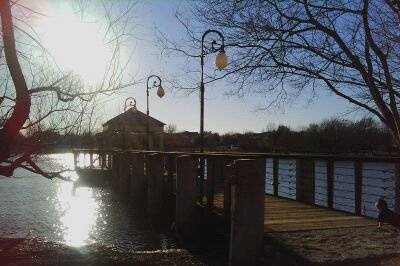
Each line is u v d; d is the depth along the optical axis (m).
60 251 8.71
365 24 5.62
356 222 9.27
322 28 5.89
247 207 7.57
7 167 6.72
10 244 9.41
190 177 11.98
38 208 21.33
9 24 6.08
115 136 30.84
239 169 7.61
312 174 12.80
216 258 9.20
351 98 6.10
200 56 7.44
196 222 11.95
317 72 6.16
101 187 30.61
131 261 8.18
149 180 16.84
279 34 6.15
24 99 6.20
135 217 18.31
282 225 8.97
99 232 14.98
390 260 6.47
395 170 8.68
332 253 6.83
